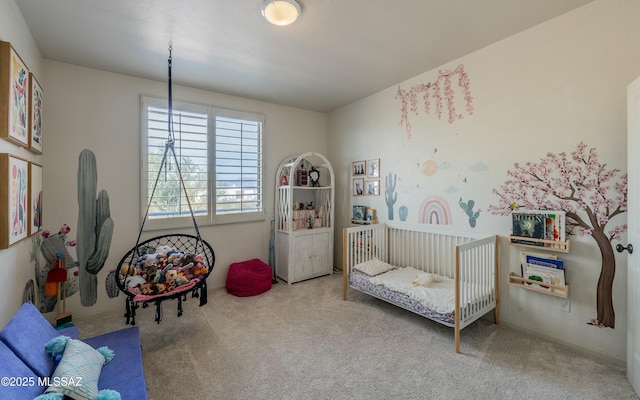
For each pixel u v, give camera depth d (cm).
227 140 376
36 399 106
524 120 246
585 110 214
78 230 286
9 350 116
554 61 227
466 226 290
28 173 210
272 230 418
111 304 303
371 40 250
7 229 165
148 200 322
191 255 271
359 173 413
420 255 335
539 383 187
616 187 203
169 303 321
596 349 214
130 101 313
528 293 249
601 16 205
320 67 303
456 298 223
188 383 189
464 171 289
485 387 184
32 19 212
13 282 189
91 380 131
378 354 221
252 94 380
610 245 206
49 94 272
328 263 426
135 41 245
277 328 263
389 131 366
